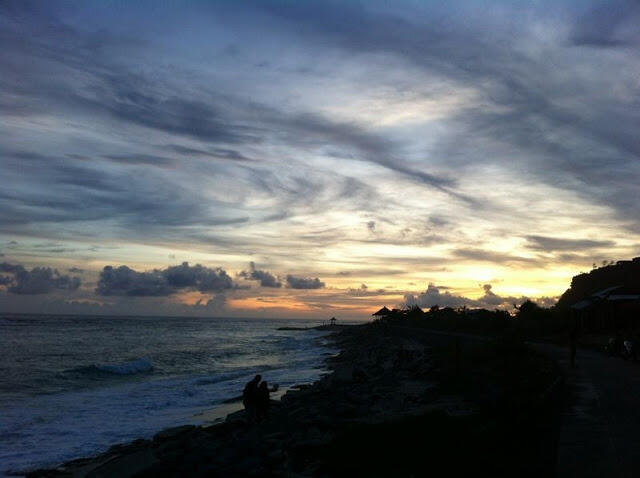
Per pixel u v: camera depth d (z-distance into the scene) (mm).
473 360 24516
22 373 35000
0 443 16859
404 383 22734
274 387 28438
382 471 9422
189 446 14344
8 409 22609
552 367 19953
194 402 24750
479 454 9281
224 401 24938
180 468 12336
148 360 45406
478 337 43188
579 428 10141
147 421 20281
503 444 9742
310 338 110812
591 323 42375
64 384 31125
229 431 16969
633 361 22906
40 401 24859
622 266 55719
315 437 13094
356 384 25109
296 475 10188
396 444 10641
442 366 24688
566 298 64438
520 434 10180
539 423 11148
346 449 10781
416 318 87812
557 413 11711
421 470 9094
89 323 148875
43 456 15359
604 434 9656
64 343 65312
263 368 42688
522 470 8414
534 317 51469
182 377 35688
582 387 15289
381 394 20109
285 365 45625
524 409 11469
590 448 8742
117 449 15781
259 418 17750
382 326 90750
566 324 44781
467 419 12242
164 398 25875
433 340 43812
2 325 115062
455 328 59656
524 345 25547
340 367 40688
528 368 20172
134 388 29672
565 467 7805
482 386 16984
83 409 22766
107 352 54219
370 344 65312
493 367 21859
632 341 23109
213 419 20562
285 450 12070
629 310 37938
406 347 48031
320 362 48938
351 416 15727
